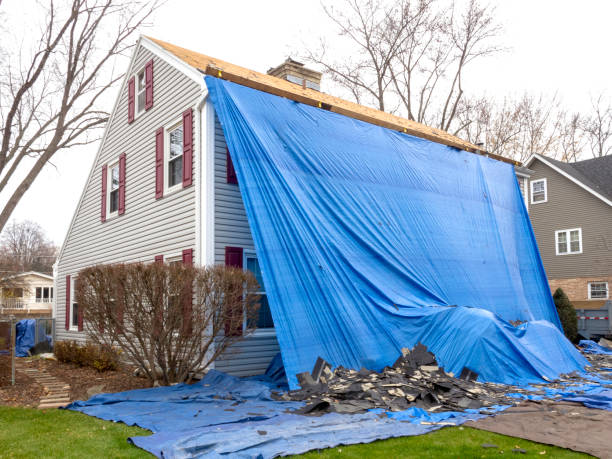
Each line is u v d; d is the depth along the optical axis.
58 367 12.51
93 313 8.13
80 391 8.98
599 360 12.35
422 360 8.77
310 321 8.24
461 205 13.23
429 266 11.08
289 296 8.21
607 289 25.78
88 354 12.14
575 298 26.94
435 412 6.70
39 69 17.28
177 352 8.35
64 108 18.08
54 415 6.75
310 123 10.53
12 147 17.91
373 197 10.77
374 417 6.34
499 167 15.84
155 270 7.81
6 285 24.25
